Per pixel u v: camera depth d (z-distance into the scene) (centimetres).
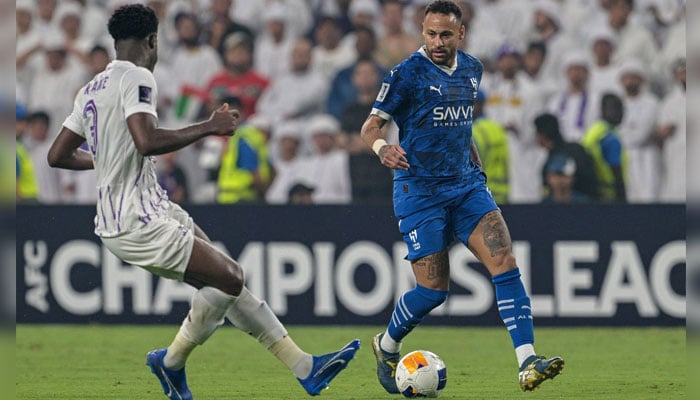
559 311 3306
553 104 4025
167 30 4250
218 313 1794
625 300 3291
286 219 3372
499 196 3731
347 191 3894
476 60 1977
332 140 3928
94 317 3450
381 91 1912
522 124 4003
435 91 1903
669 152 3978
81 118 1794
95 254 3450
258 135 3900
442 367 2003
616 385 2273
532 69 4062
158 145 1681
